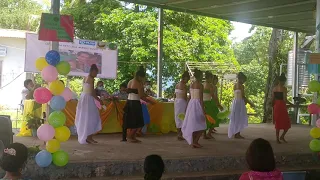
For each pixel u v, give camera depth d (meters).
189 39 15.18
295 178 4.69
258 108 17.45
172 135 8.09
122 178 4.78
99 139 7.17
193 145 6.28
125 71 14.66
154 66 14.71
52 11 5.93
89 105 6.53
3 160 2.57
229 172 5.29
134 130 6.85
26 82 7.78
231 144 6.74
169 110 8.50
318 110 5.90
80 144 6.45
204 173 5.18
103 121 7.86
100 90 8.29
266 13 10.23
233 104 7.56
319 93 6.07
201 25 15.98
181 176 4.95
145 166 2.80
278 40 13.01
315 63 6.14
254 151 2.52
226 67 14.48
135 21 14.34
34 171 4.61
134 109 6.81
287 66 13.41
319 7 6.70
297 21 11.34
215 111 7.55
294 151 6.13
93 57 9.96
